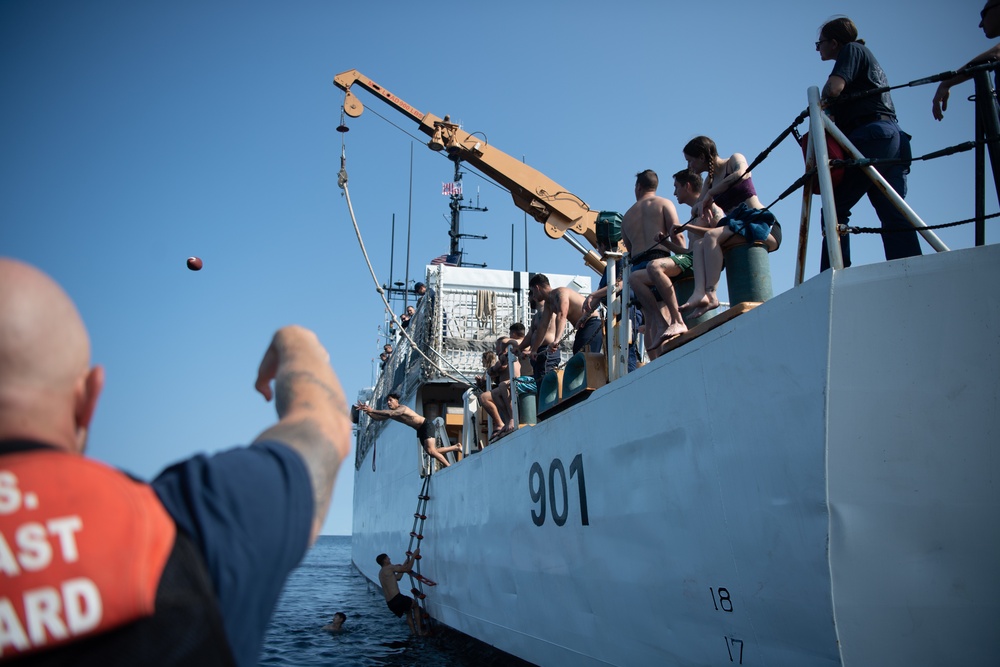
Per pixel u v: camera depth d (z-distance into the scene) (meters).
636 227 6.54
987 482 3.61
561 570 6.98
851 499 3.72
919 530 3.65
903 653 3.62
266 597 0.95
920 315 3.72
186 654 0.84
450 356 14.37
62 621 0.79
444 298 14.81
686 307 5.42
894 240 4.66
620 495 5.86
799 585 3.93
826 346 3.80
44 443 0.90
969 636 3.58
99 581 0.81
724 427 4.58
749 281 5.07
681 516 5.00
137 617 0.82
